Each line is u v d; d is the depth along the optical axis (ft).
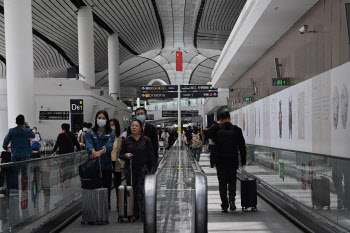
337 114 23.70
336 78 23.79
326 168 16.89
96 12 109.29
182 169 16.19
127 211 22.39
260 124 46.42
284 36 36.60
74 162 27.94
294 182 22.17
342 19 23.11
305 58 30.45
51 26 113.91
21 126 28.17
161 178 14.85
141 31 138.21
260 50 43.96
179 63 89.56
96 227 21.29
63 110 76.33
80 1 100.17
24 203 17.25
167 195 14.67
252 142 51.47
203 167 57.72
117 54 136.98
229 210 25.80
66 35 125.90
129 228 20.90
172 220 14.40
